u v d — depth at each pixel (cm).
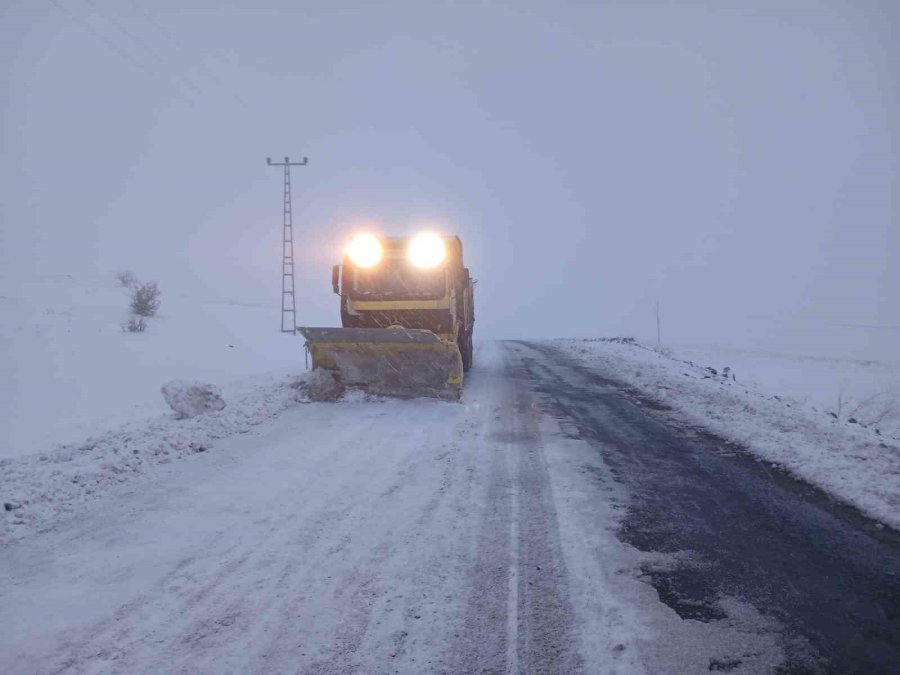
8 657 301
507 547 435
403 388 1066
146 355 1766
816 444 729
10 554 423
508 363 1866
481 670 291
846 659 304
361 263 1255
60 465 617
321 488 569
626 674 288
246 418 862
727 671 292
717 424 865
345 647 310
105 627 329
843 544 450
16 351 1548
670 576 393
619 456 698
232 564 407
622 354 2069
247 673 288
